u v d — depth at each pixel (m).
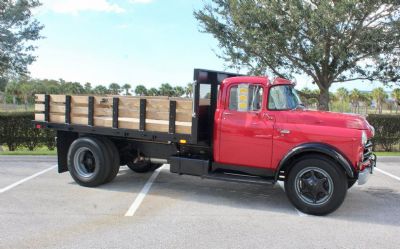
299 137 6.47
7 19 13.38
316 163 6.29
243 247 4.92
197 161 7.16
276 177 6.56
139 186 8.12
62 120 8.26
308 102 14.30
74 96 8.09
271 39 12.07
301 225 5.84
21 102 60.19
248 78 6.91
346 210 6.67
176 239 5.15
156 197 7.28
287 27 11.98
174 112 7.13
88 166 8.05
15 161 10.98
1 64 13.94
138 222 5.82
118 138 8.02
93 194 7.40
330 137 6.31
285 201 7.18
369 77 13.06
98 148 7.82
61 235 5.23
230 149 6.99
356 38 12.05
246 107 6.84
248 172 6.97
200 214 6.29
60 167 8.49
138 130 7.46
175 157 7.39
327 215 6.35
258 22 12.26
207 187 8.14
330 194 6.22
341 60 11.97
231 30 13.25
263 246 4.97
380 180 9.12
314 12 11.55
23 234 5.25
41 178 8.70
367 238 5.32
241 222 5.92
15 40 13.68
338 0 11.95
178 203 6.91
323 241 5.18
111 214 6.19
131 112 7.54
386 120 14.09
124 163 8.68
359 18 11.66
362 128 6.31
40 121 8.48
